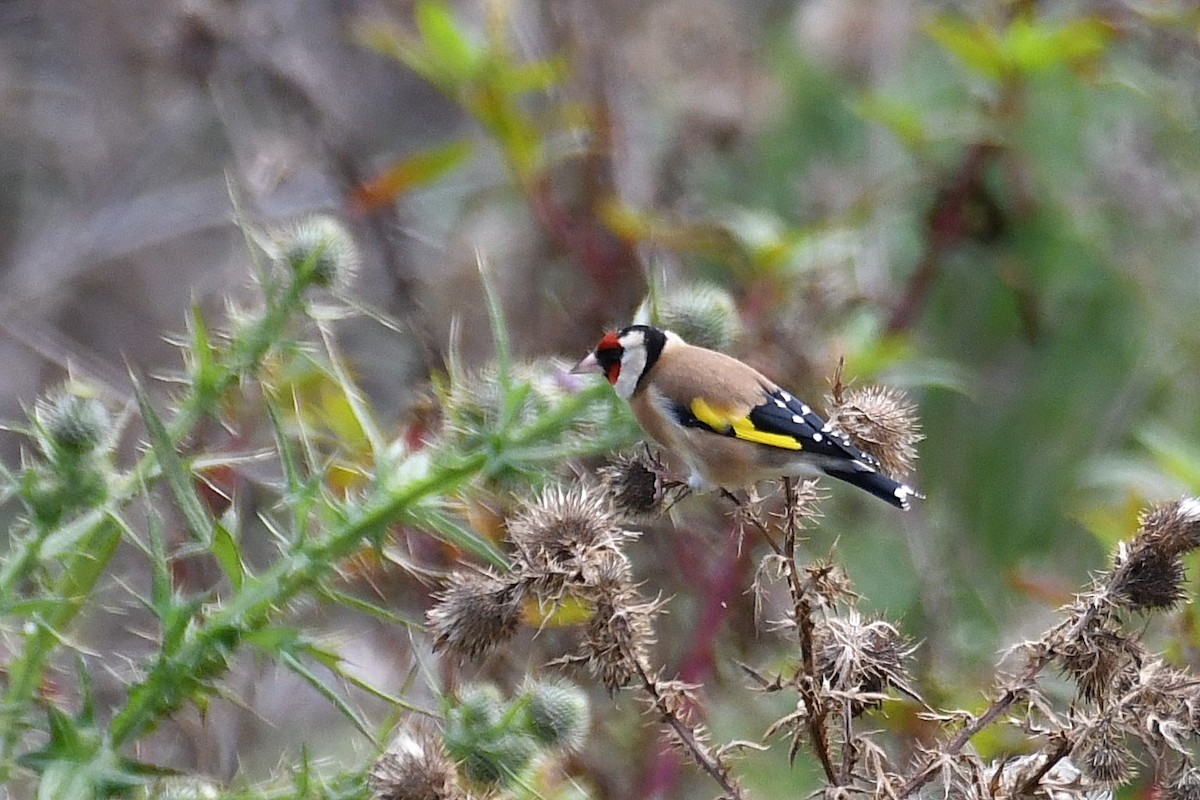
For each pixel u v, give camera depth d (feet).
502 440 22.94
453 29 36.94
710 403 30.40
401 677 31.81
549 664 21.34
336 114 41.55
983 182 41.81
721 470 30.78
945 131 40.98
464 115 52.54
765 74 46.73
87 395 23.24
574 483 25.67
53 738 20.79
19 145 53.06
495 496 24.77
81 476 22.18
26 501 22.08
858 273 41.65
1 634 22.34
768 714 34.12
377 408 39.60
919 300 40.70
